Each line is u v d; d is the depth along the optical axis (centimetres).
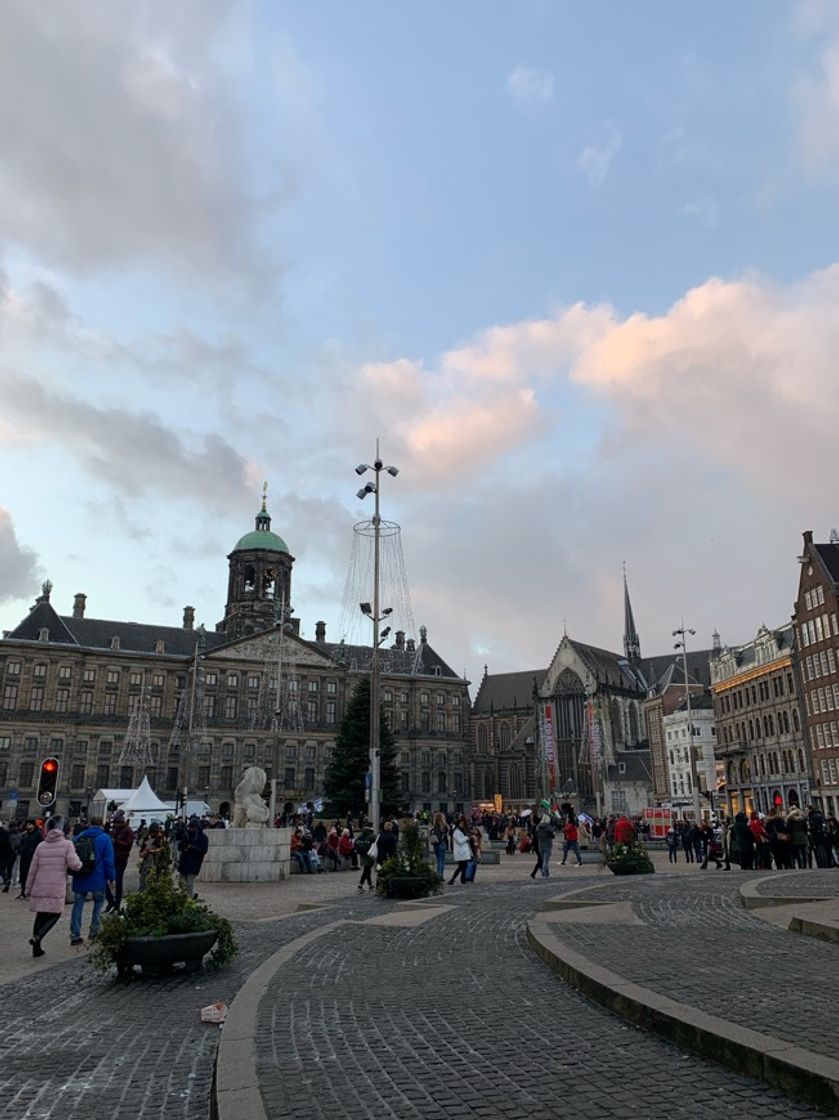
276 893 2656
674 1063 692
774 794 8306
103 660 11944
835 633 7169
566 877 2916
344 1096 633
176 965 1250
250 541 13312
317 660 13000
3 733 11100
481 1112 593
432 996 979
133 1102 702
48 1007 1048
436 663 14500
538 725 13938
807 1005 801
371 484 3916
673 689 11656
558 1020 841
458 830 2772
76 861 1492
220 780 11962
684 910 1614
